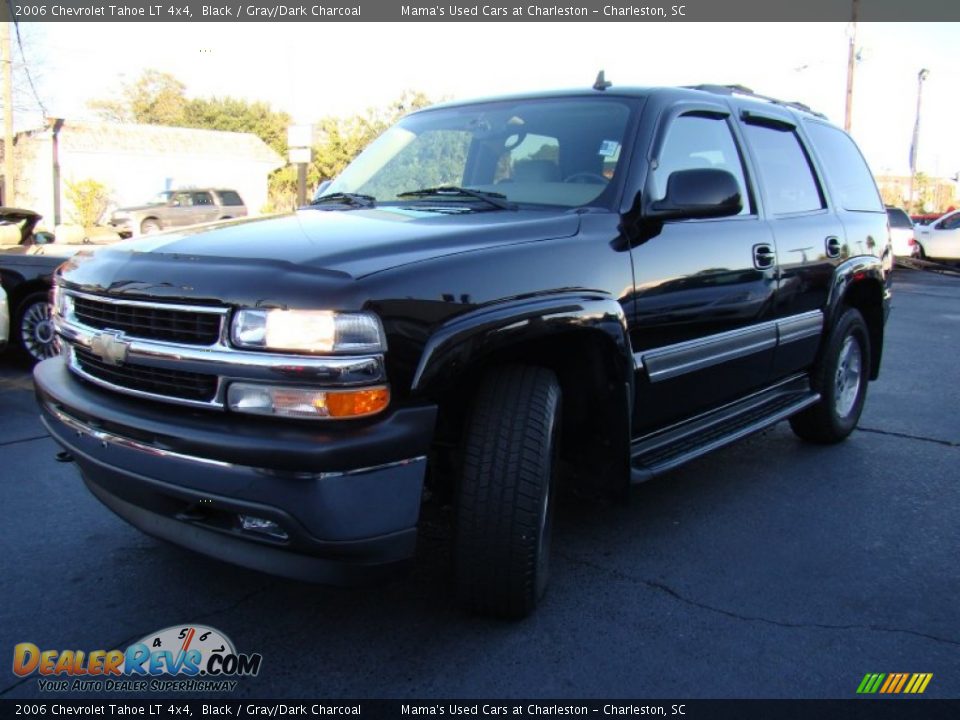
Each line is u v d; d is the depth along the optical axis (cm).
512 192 359
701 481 462
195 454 245
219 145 4188
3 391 652
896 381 759
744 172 421
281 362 236
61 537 372
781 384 472
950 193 5662
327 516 237
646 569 347
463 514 276
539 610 310
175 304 253
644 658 280
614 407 315
